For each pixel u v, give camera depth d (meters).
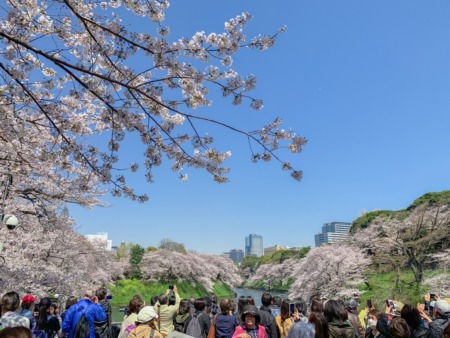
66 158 4.88
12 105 4.67
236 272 59.34
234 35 3.96
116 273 37.59
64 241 14.34
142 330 3.72
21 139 5.44
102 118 4.70
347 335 3.18
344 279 25.28
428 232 25.61
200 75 3.94
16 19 4.09
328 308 3.37
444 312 3.91
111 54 4.11
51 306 6.26
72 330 4.45
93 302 4.80
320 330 2.97
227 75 4.07
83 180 5.26
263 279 58.16
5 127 4.97
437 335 3.38
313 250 32.97
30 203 10.55
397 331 3.03
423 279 22.44
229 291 52.50
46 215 10.27
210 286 44.66
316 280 27.05
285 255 58.06
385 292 22.45
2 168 7.30
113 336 6.45
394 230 26.89
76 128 4.97
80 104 5.44
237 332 3.62
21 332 1.87
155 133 4.55
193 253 53.66
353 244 31.75
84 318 4.48
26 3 4.20
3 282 10.22
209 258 53.72
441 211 26.25
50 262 14.43
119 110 4.11
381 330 3.60
